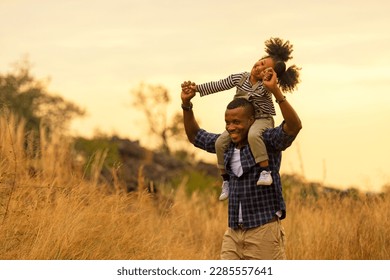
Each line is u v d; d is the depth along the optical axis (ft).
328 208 61.62
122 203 53.16
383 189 63.41
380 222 55.57
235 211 38.09
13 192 48.91
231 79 39.14
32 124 105.09
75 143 82.02
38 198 49.26
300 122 36.76
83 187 53.57
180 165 107.14
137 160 98.84
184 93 39.78
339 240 54.54
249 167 37.52
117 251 48.47
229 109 38.06
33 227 46.09
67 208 48.29
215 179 101.30
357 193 65.26
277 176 38.14
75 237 45.78
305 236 55.26
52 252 44.01
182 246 55.72
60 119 124.88
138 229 52.06
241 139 38.09
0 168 51.19
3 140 57.11
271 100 38.83
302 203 65.10
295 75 39.78
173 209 62.64
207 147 40.27
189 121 40.47
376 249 53.62
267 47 39.47
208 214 72.23
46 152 61.77
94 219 49.14
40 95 126.52
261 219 37.65
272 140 37.42
